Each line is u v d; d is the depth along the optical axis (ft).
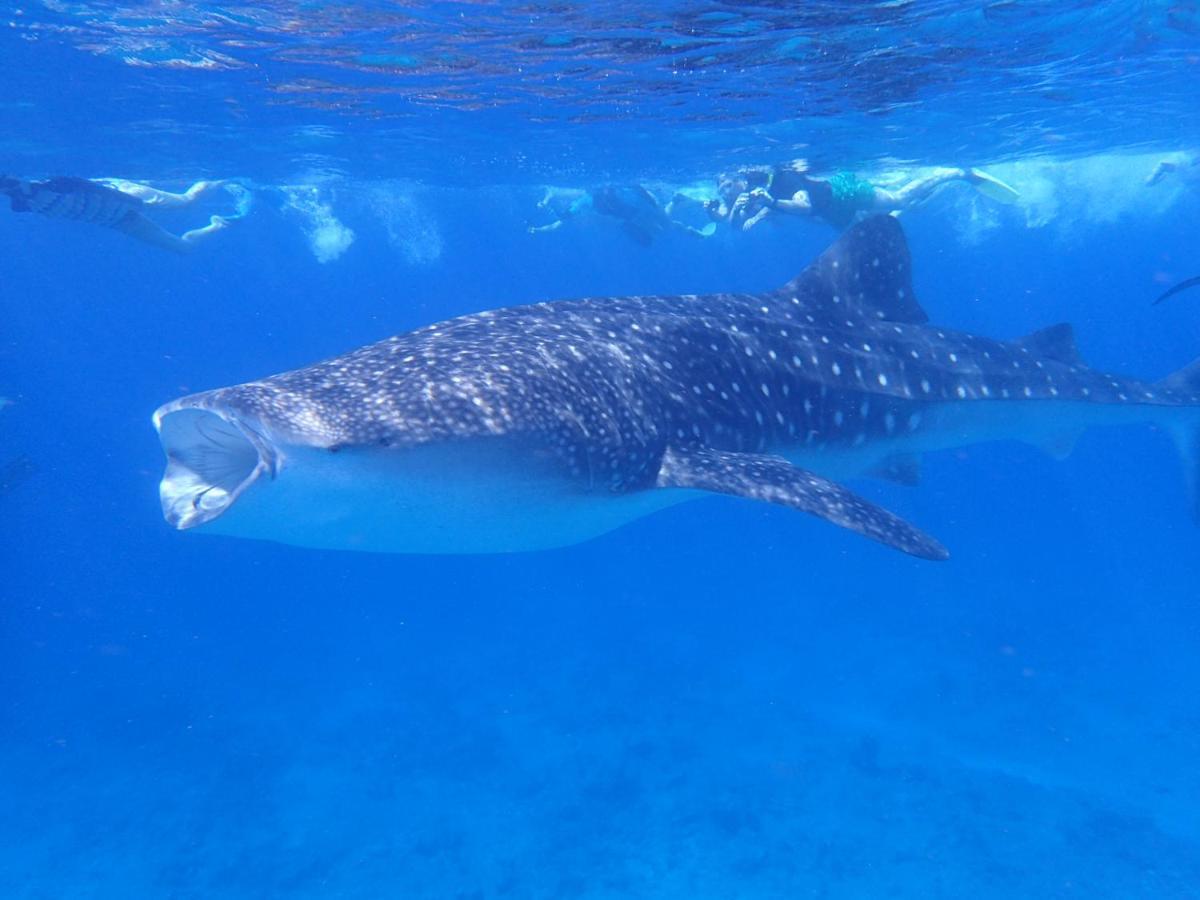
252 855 40.60
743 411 21.30
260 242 204.44
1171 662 66.44
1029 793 42.22
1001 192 63.00
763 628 82.53
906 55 45.98
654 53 44.78
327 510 13.19
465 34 41.55
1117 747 48.52
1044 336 30.22
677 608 95.66
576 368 17.35
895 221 26.22
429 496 13.98
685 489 17.37
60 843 43.73
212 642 90.94
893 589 101.35
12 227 172.86
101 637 97.76
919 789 42.73
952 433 27.43
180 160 79.25
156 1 37.60
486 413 14.42
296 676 73.77
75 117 61.05
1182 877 34.14
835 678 63.72
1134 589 98.63
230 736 58.03
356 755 52.49
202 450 13.39
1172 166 96.94
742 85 51.57
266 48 44.27
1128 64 51.26
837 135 67.92
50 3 37.99
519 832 40.78
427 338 17.30
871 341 25.57
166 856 41.34
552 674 68.39
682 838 39.11
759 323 23.32
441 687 67.15
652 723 54.60
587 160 80.69
